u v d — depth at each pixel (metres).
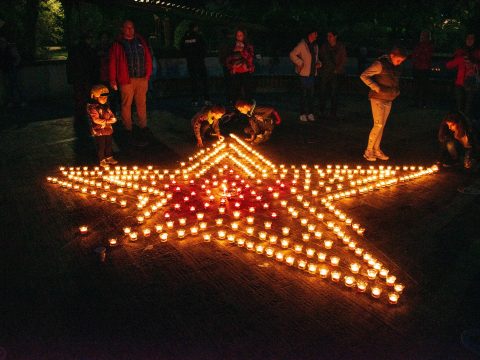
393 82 7.64
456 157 7.67
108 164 8.02
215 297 4.22
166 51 19.56
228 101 14.13
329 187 6.86
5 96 13.78
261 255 4.96
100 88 7.54
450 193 6.68
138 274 4.62
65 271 4.69
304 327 3.79
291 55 10.85
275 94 15.72
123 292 4.31
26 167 8.05
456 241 5.24
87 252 5.07
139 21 24.59
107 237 5.42
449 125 7.36
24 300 4.20
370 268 4.71
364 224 5.72
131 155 8.70
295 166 8.01
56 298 4.23
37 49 21.97
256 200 6.46
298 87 15.91
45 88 15.39
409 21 21.62
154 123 11.36
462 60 10.66
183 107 13.46
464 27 22.52
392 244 5.21
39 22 22.31
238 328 3.79
